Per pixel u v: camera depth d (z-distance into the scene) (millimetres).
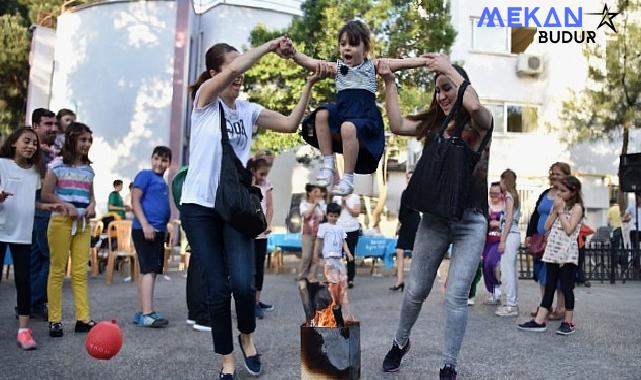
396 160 20547
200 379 3918
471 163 3605
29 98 20906
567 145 18812
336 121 3719
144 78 18594
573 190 5820
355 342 3410
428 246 3844
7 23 23156
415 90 14203
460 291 3670
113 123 18516
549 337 5602
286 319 6473
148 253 5812
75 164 5277
